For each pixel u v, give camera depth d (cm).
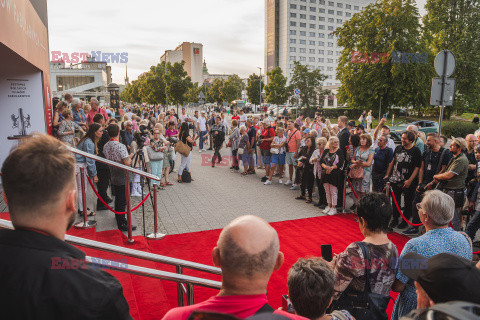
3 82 688
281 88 4803
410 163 577
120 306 98
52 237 99
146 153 812
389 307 363
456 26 3300
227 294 112
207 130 1588
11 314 87
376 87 2797
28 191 95
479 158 524
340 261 222
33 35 618
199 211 687
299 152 807
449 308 70
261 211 696
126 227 531
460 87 3328
